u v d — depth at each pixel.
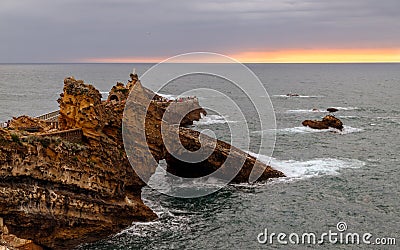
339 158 70.56
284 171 61.75
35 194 35.41
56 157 37.03
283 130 94.19
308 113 125.69
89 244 38.84
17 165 34.75
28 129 46.56
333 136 88.38
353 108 136.62
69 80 44.34
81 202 38.22
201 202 49.69
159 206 47.97
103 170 40.41
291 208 48.59
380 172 62.66
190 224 43.78
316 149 76.62
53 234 36.78
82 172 38.59
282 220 45.50
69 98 43.34
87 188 38.94
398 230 43.56
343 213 47.53
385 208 49.12
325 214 47.22
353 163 67.31
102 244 38.94
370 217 46.62
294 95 180.88
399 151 75.94
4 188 34.00
